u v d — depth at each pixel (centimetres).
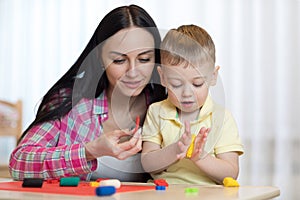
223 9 254
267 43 246
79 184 94
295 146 240
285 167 241
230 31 253
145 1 272
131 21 110
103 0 294
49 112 116
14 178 109
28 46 316
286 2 243
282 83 243
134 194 78
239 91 250
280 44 244
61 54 307
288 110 241
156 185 95
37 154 106
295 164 239
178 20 264
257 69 248
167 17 267
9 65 321
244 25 251
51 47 309
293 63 241
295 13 242
